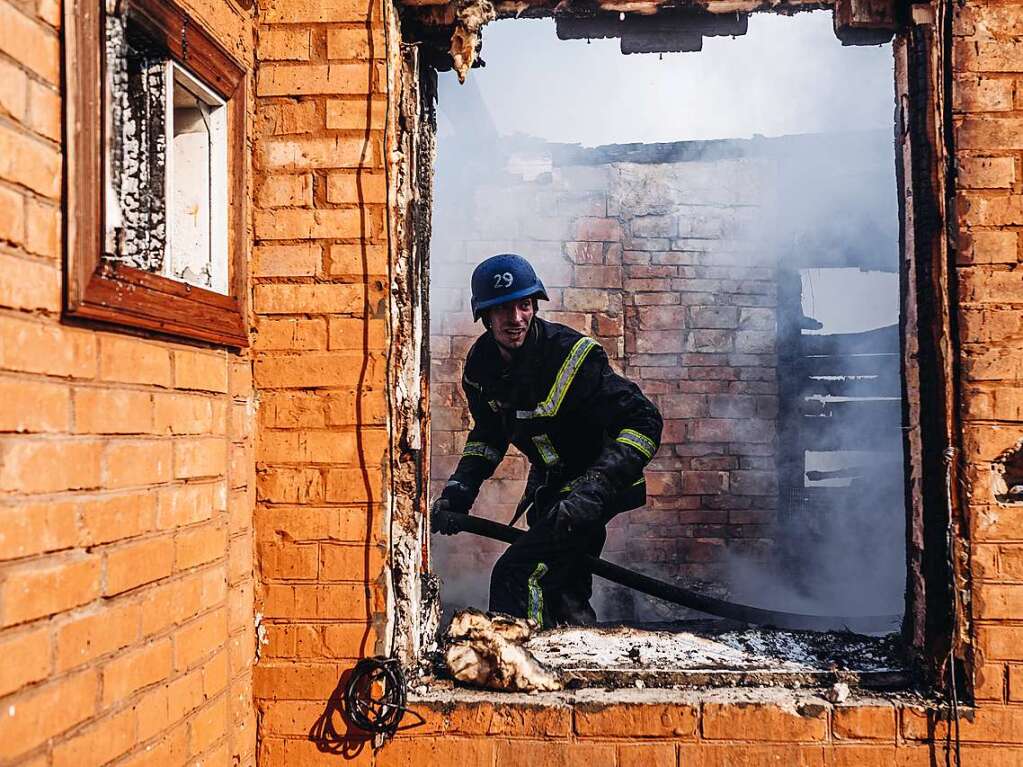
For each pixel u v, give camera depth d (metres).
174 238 2.16
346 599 2.35
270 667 2.36
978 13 2.27
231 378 2.25
